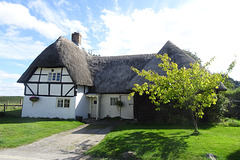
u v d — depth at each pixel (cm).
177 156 445
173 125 966
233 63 623
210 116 1008
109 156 488
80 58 1502
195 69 661
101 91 1391
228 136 660
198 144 517
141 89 721
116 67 1541
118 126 1001
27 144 630
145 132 734
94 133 821
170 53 1248
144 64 1469
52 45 1395
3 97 2592
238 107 1366
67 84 1308
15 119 1214
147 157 454
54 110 1304
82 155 507
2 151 545
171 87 657
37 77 1388
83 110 1386
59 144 629
